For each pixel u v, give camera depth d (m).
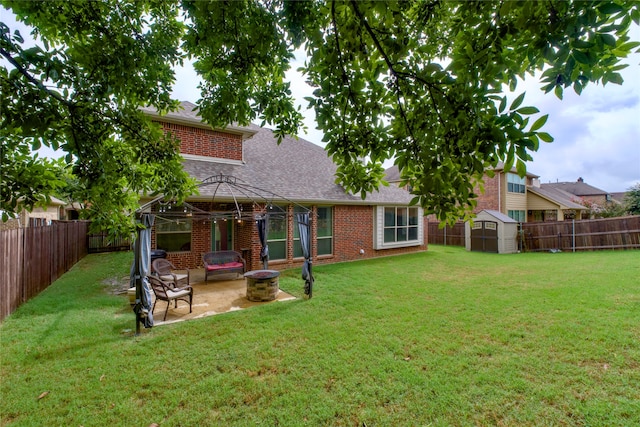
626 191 22.20
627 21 1.68
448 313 6.08
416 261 12.78
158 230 9.92
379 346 4.66
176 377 3.89
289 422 3.11
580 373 3.84
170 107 4.00
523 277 9.34
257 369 4.06
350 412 3.24
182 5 2.79
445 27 2.84
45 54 2.29
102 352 4.53
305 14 2.69
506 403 3.33
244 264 10.05
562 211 22.92
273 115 4.04
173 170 3.92
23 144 2.84
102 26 3.03
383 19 2.23
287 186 11.55
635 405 3.24
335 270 10.74
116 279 9.25
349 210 13.12
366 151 2.94
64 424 3.09
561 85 2.03
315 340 4.90
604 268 10.22
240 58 3.29
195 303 7.17
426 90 2.44
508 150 1.84
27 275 7.02
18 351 4.52
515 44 2.17
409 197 15.51
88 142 2.82
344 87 2.81
